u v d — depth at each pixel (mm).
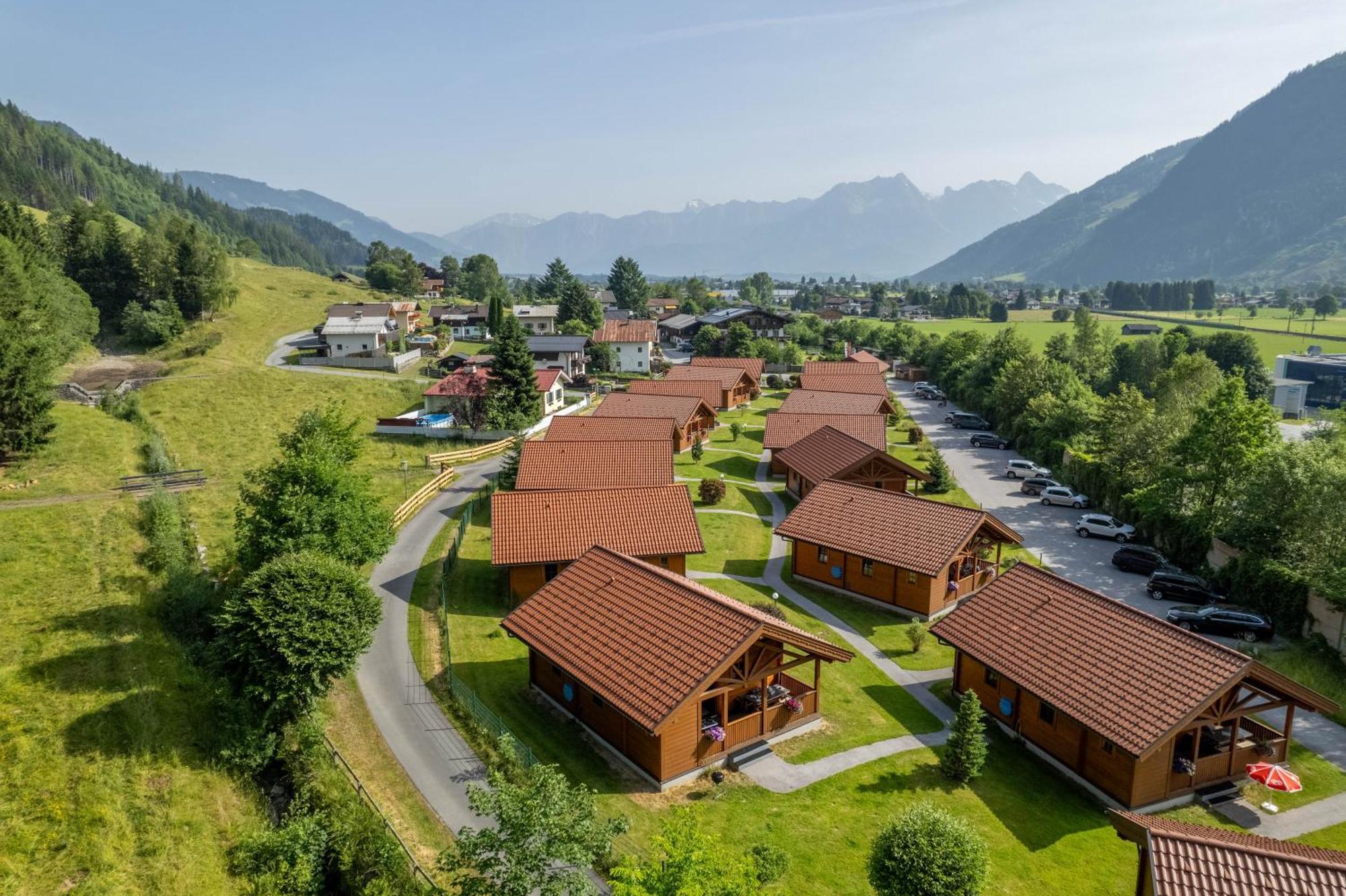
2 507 43531
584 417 69125
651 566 33031
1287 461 43000
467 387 79375
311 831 23422
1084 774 27703
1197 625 40094
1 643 30656
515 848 18469
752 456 77438
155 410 75562
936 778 27844
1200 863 17531
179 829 23922
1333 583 37062
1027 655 30266
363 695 32688
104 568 38156
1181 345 113500
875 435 69500
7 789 23797
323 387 89250
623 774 27562
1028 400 85688
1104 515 57312
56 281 95188
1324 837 25375
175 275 119125
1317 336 179750
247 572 36688
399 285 189750
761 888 21672
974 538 43656
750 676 28344
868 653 38125
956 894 19172
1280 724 32531
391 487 62188
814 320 188125
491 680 34188
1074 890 22469
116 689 28953
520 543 41781
